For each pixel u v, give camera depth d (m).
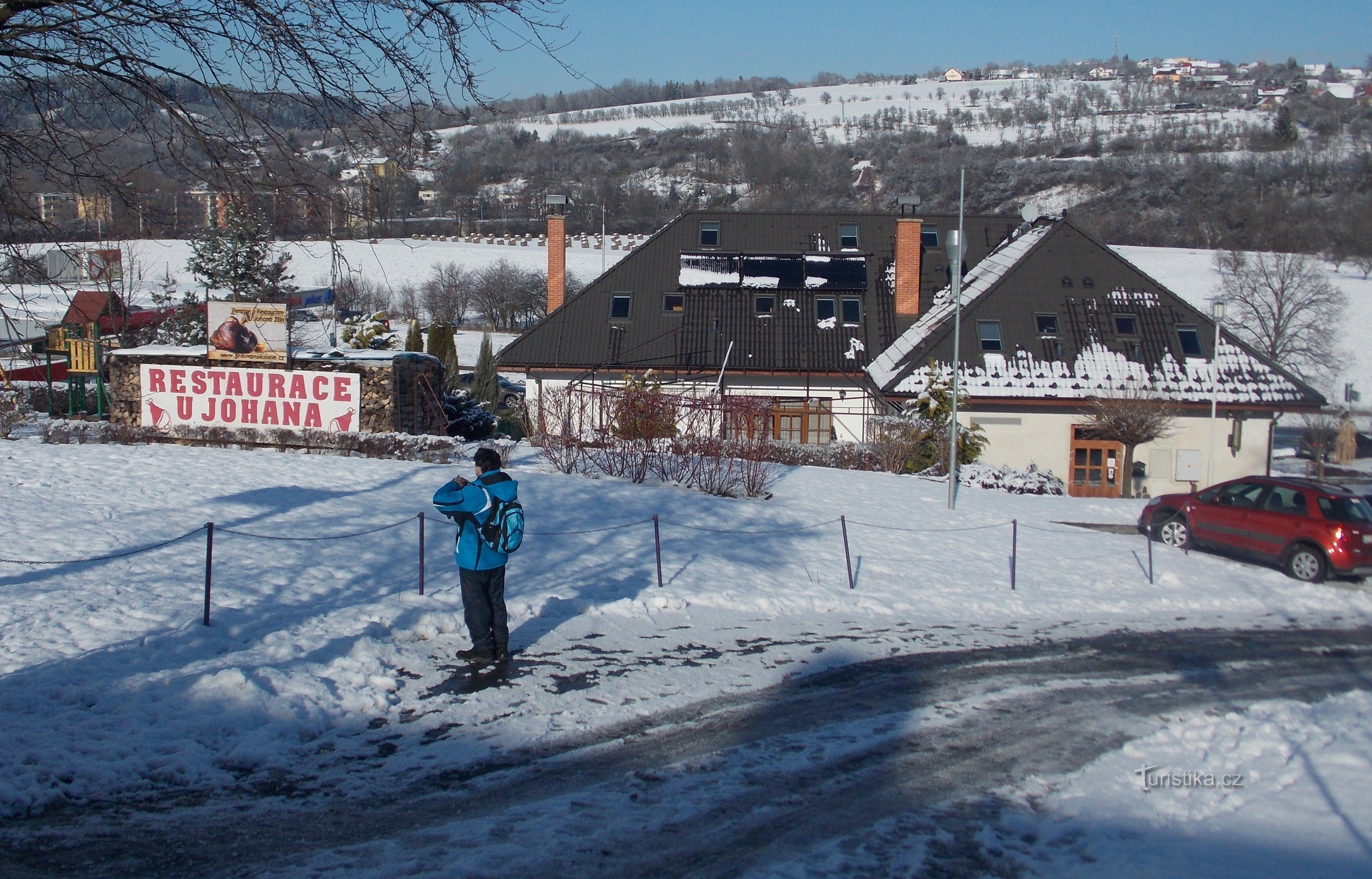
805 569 14.01
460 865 5.61
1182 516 17.83
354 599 10.35
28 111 7.84
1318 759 7.91
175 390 21.30
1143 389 28.97
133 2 7.12
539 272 66.31
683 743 7.77
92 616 8.95
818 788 7.08
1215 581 15.38
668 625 10.98
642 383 25.72
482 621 9.24
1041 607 13.38
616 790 6.83
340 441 19.67
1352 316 56.53
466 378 44.94
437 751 7.28
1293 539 15.97
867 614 12.29
